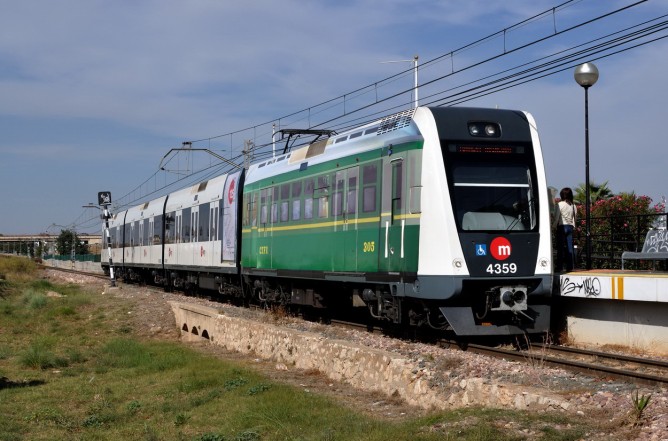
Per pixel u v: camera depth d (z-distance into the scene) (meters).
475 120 13.11
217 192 25.19
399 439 7.29
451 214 12.56
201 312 19.48
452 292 12.39
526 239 12.84
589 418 7.04
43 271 69.50
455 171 12.75
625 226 17.77
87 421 10.92
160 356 16.78
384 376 10.47
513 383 8.48
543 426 6.88
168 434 9.66
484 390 8.39
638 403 6.80
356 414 9.20
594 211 18.50
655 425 6.45
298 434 8.59
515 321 13.05
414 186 13.09
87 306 27.70
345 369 11.61
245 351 16.09
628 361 10.73
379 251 14.23
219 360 15.12
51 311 26.39
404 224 13.37
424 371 9.73
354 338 13.58
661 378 8.77
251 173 21.94
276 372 13.09
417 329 14.43
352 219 15.32
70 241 115.94
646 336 11.79
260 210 20.62
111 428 10.59
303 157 18.06
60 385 14.12
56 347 19.36
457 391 8.91
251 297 23.09
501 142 13.09
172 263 31.38
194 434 9.45
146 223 37.47
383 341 12.98
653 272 13.05
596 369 9.74
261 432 8.93
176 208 31.28
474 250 12.53
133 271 41.88
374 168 14.52
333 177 16.25
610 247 17.19
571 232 14.85
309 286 18.14
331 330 14.99
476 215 12.69
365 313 19.91
